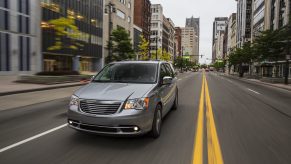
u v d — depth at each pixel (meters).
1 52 26.53
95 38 48.03
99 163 4.05
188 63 146.75
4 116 7.70
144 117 4.75
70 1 38.75
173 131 6.04
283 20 46.59
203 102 11.16
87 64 48.22
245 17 85.00
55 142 5.06
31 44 30.95
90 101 4.71
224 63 126.12
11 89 14.46
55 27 25.34
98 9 48.84
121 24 61.00
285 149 4.86
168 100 6.90
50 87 16.88
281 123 7.16
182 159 4.27
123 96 4.75
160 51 79.88
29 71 30.72
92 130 4.72
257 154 4.56
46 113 8.20
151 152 4.57
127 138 5.34
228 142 5.26
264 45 33.31
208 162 4.16
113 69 6.41
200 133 5.89
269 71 56.28
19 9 28.86
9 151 4.55
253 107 10.12
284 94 16.78
